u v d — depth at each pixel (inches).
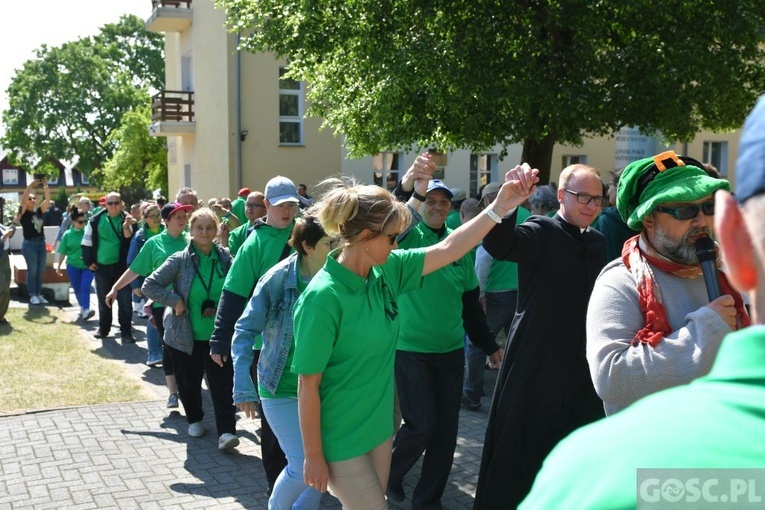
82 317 454.9
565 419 134.7
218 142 842.2
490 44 425.4
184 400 234.4
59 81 2074.3
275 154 821.9
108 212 391.2
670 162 106.0
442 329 172.7
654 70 426.3
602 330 99.7
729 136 943.0
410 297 173.0
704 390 31.9
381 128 486.3
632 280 102.6
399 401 173.3
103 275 391.2
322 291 111.8
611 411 97.8
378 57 440.5
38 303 522.0
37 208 521.7
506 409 135.0
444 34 427.8
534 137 438.0
